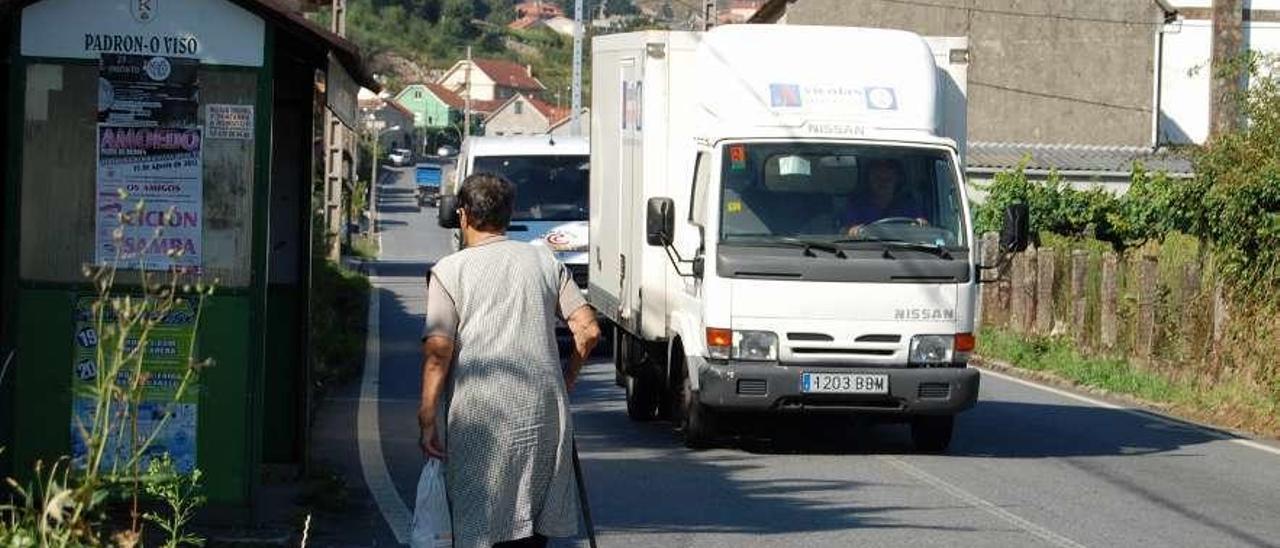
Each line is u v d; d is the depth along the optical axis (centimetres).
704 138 3166
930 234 3106
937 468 3038
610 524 2416
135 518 1516
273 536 2095
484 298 1595
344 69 2252
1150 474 3005
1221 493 2794
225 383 2092
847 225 3083
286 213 2578
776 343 3038
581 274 5494
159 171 2072
